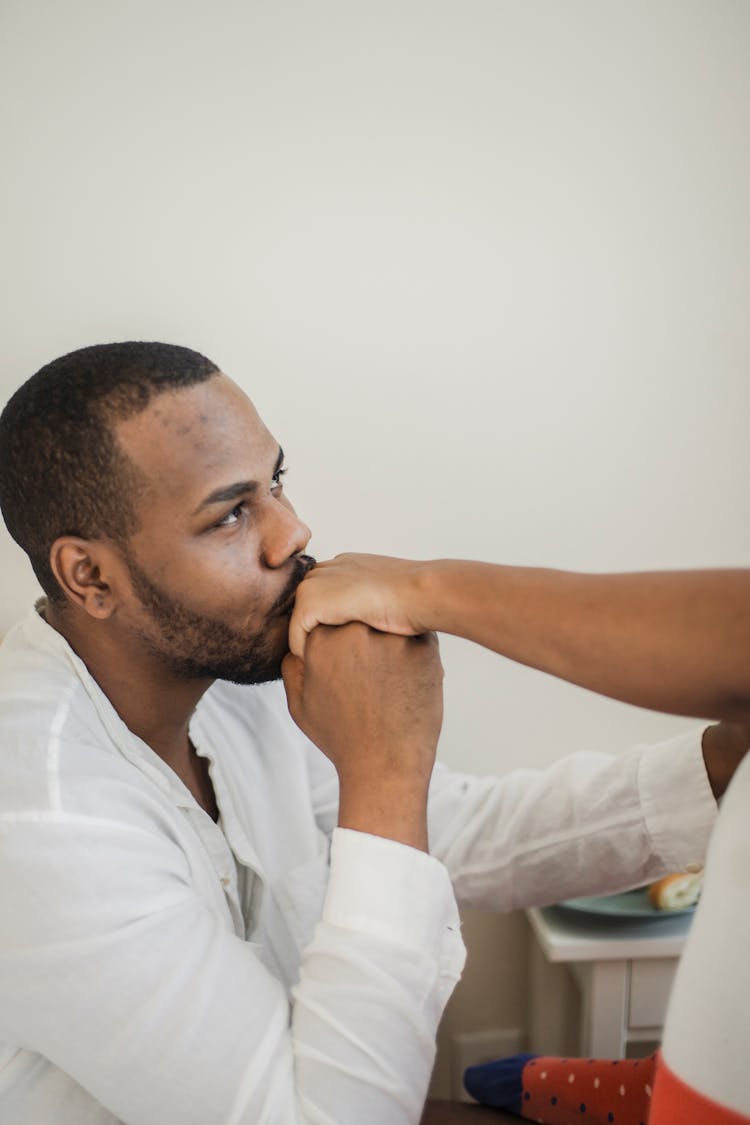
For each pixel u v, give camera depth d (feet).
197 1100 2.52
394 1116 2.55
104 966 2.57
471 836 3.77
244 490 2.88
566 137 4.86
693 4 4.76
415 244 4.91
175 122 4.71
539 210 4.91
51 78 4.62
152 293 4.86
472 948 5.67
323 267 4.90
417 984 2.61
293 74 4.72
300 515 5.14
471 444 5.13
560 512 5.24
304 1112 2.50
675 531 5.29
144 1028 2.55
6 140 4.66
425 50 4.75
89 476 2.81
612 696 2.14
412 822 2.69
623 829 3.44
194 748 3.56
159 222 4.79
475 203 4.89
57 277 4.80
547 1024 5.58
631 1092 3.43
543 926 4.57
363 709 2.76
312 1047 2.55
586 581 2.25
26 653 3.14
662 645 2.00
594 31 4.78
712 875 1.91
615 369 5.09
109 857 2.67
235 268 4.86
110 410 2.78
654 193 4.92
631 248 4.97
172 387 2.81
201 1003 2.56
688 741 3.32
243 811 3.57
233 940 2.78
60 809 2.68
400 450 5.11
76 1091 2.89
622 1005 4.54
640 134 4.87
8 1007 2.63
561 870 3.64
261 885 3.42
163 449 2.77
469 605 2.52
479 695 5.41
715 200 4.93
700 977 1.85
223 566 2.89
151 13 4.61
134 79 4.66
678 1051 1.88
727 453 5.21
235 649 3.01
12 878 2.59
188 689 3.20
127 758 3.06
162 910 2.68
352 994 2.56
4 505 3.07
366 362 5.00
